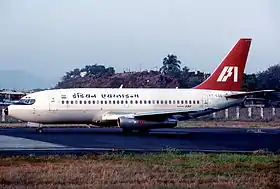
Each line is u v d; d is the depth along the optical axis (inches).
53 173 3730.3
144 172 3846.0
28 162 4446.4
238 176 3735.2
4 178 3484.3
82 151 5433.1
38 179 3472.0
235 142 6638.8
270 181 3518.7
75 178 3518.7
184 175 3732.8
